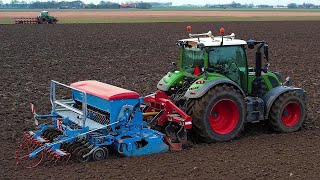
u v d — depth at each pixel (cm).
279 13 12369
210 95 930
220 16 9475
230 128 968
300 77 1880
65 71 2014
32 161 846
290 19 7931
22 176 764
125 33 4312
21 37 3769
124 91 873
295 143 953
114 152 896
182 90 1013
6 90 1572
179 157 859
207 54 964
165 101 945
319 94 1530
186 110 949
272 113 1023
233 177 752
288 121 1056
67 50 2861
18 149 927
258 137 1005
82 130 851
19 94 1502
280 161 833
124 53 2730
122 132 865
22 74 1928
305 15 10550
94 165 815
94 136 848
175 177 754
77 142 855
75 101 985
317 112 1270
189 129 961
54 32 4372
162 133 938
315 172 776
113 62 2325
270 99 1019
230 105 962
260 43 1026
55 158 843
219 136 955
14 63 2261
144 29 4922
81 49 2925
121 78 1836
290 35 4203
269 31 4672
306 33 4459
